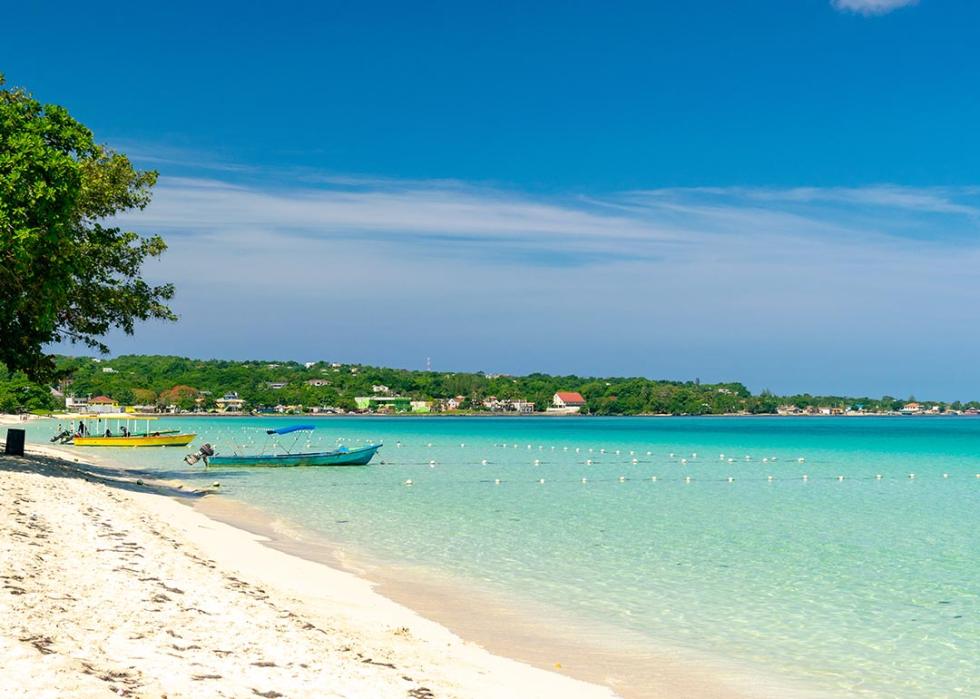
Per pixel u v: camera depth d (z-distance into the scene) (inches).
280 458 2459.4
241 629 524.7
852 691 553.6
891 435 6309.1
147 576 652.1
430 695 448.5
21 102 1380.4
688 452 3718.0
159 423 7795.3
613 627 695.1
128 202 1662.2
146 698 371.2
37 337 1606.8
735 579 909.2
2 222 1198.9
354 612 673.0
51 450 2719.0
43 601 522.0
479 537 1178.0
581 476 2364.7
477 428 7504.9
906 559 1042.1
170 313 1761.8
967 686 566.9
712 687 548.4
